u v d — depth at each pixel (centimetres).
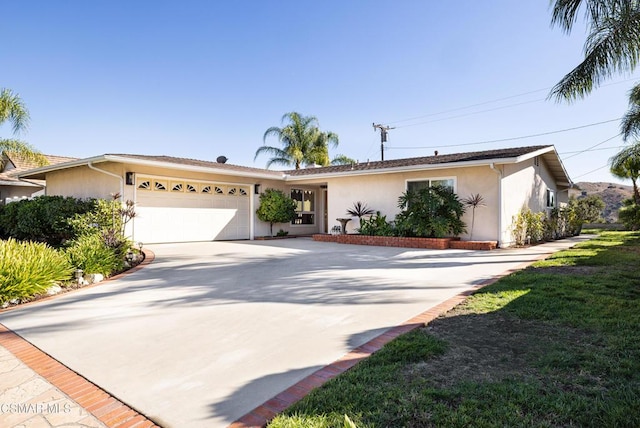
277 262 891
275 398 266
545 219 1471
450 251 1094
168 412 253
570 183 1959
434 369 297
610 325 384
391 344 349
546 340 352
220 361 331
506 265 802
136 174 1255
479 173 1228
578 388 263
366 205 1497
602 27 817
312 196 1909
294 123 3091
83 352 359
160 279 704
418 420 228
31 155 1745
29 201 1231
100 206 982
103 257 756
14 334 417
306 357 335
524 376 282
